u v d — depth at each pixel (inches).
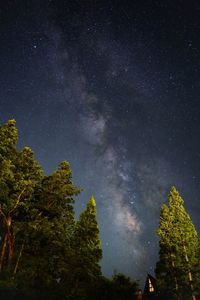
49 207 1364.4
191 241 1835.6
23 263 1270.9
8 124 1311.5
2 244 1326.3
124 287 1412.4
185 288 1729.8
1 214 1331.2
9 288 1113.4
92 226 1620.3
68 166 1427.2
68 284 1349.7
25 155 1334.9
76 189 1379.2
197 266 1766.7
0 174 1217.4
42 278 1256.8
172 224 1893.5
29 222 1264.8
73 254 1386.6
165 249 1843.0
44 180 1403.8
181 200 1956.2
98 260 1536.7
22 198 1328.7
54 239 1321.4
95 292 1391.5
